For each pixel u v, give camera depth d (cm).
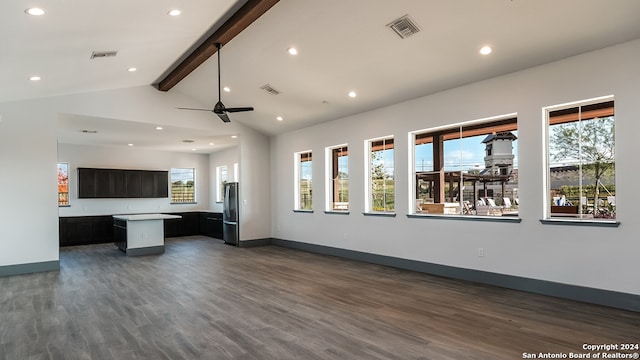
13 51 400
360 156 715
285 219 919
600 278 412
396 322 369
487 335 333
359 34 462
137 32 428
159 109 753
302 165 886
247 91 704
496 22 399
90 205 1032
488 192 529
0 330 358
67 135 877
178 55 576
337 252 769
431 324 362
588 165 436
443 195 588
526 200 475
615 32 385
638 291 388
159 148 1123
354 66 542
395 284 525
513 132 503
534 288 466
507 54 454
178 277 582
